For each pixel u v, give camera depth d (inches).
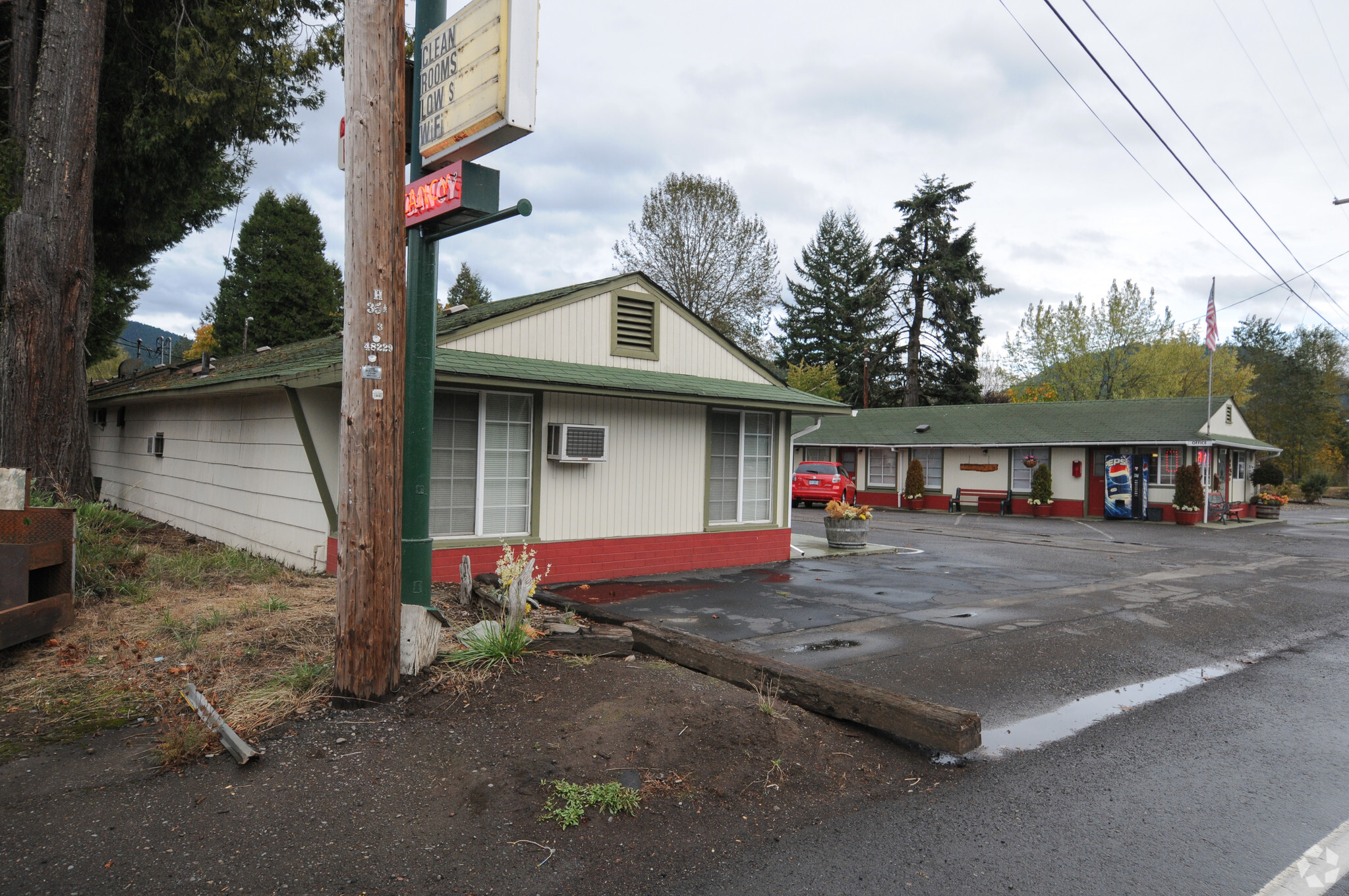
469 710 169.8
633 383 387.5
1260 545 700.7
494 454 367.2
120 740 155.3
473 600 293.3
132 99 552.1
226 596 277.7
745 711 178.1
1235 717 208.4
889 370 1769.2
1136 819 144.3
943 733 165.5
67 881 108.5
